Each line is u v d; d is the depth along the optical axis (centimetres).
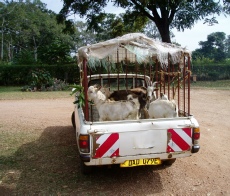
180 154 378
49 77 1734
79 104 428
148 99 482
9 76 2100
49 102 1168
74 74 2058
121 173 426
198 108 959
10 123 756
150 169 440
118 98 497
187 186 382
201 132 657
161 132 368
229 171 434
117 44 385
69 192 363
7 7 3969
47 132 663
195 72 2242
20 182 392
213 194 360
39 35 4641
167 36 2112
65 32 2330
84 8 2080
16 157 493
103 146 352
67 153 514
